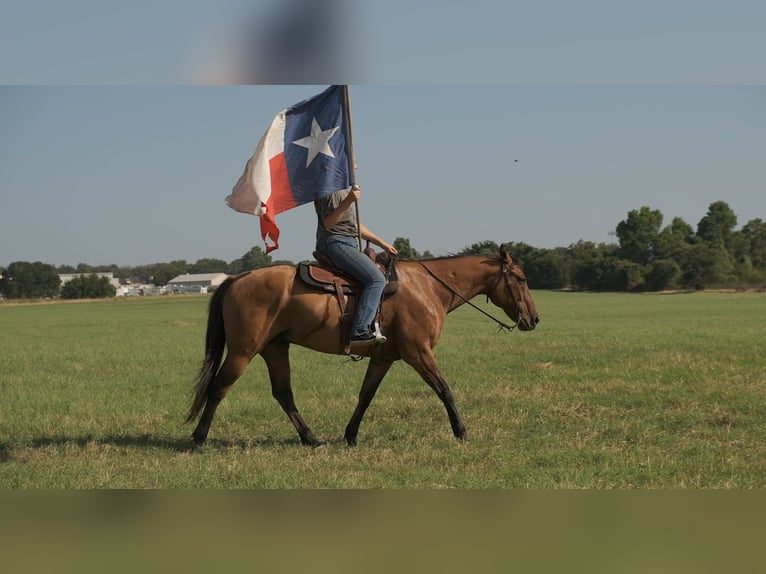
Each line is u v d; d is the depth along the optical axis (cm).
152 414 1112
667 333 2545
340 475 726
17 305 9188
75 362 1947
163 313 5647
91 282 12244
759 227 13275
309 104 876
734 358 1683
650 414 1048
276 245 865
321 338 845
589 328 2889
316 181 861
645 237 13050
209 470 746
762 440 873
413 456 802
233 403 1191
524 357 1820
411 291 871
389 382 1402
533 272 10612
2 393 1350
